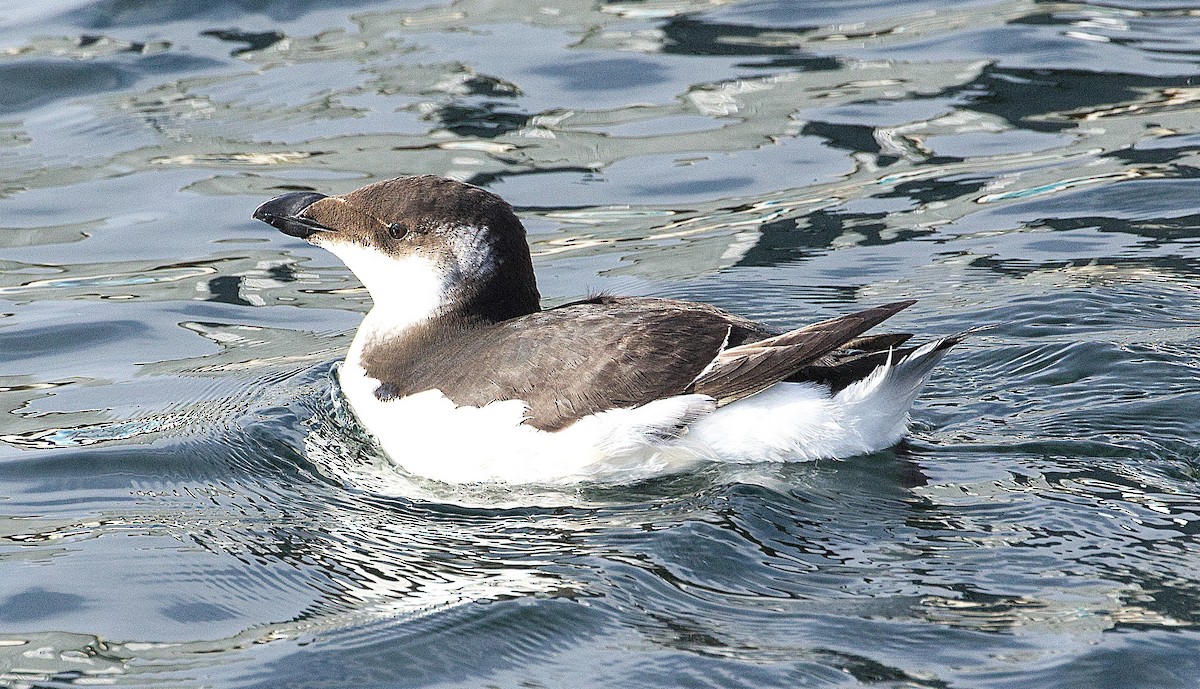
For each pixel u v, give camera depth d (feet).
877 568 26.86
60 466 33.60
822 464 30.68
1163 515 28.30
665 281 43.27
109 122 55.72
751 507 29.12
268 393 37.58
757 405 30.14
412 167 51.44
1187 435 31.94
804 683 23.38
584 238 46.78
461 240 33.17
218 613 27.02
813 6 65.21
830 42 61.26
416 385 32.24
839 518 28.76
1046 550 27.12
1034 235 44.83
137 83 58.90
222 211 49.57
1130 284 40.75
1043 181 48.42
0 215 49.19
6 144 54.19
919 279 42.34
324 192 49.32
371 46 62.18
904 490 29.84
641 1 66.18
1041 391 34.73
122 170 52.21
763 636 24.85
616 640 25.04
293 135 54.19
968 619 24.93
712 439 30.30
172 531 30.40
